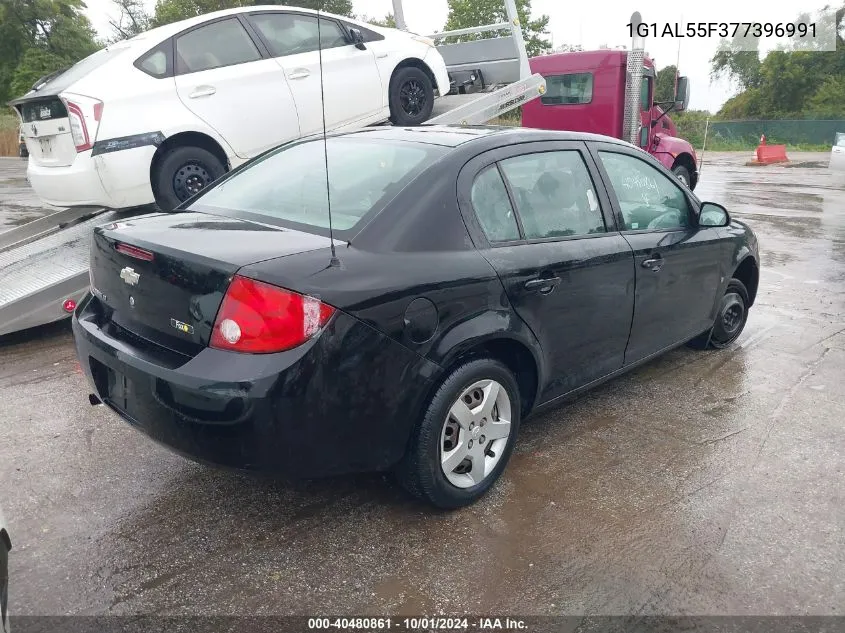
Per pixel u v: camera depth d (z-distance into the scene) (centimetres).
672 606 248
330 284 246
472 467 304
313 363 240
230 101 584
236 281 237
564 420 399
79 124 524
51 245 574
